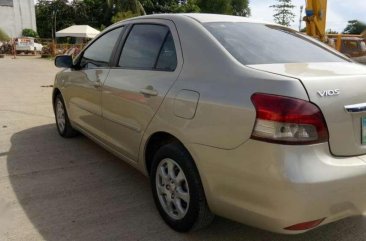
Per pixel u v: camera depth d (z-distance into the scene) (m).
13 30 48.75
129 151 3.78
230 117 2.61
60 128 5.85
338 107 2.49
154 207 3.67
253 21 3.70
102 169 4.59
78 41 41.06
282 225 2.46
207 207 2.95
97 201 3.77
